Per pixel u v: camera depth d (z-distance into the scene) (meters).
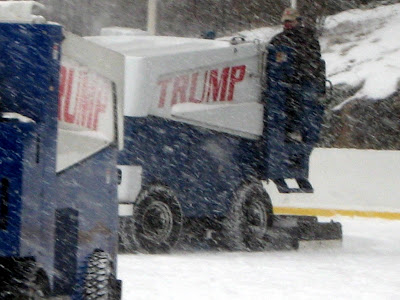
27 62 21.20
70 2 104.06
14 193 19.73
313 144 47.22
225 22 106.50
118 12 107.00
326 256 42.94
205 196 43.34
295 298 30.11
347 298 30.41
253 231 44.47
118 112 25.38
